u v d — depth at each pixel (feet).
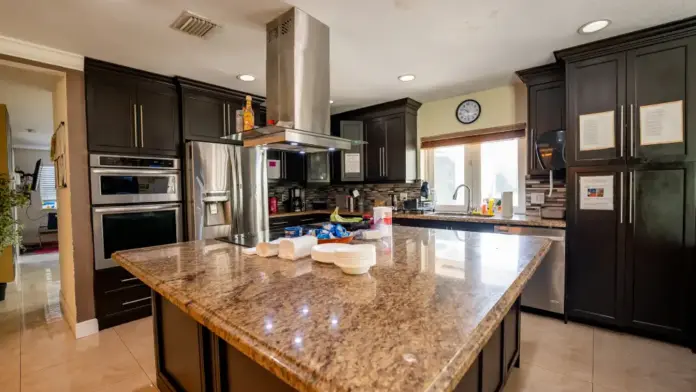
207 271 4.29
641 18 6.98
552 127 9.77
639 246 7.86
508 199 10.84
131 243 9.56
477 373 4.17
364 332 2.45
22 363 7.32
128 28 7.14
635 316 7.98
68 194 8.71
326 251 4.60
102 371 7.00
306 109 6.74
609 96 8.07
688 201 7.29
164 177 10.24
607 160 8.16
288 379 2.03
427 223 11.62
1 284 11.57
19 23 6.88
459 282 3.66
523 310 9.76
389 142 13.79
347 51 8.57
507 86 11.65
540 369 6.77
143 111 9.84
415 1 6.25
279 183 15.47
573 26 7.30
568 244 8.81
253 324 2.64
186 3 6.19
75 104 8.66
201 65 9.35
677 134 7.32
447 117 13.15
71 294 9.02
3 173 12.09
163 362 5.88
